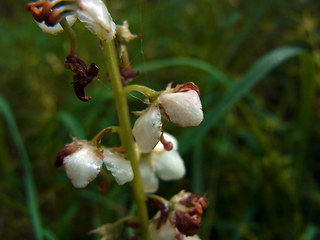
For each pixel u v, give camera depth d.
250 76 0.08
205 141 0.10
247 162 0.10
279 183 0.09
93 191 0.09
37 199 0.10
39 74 0.13
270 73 0.13
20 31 0.14
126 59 0.05
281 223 0.09
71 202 0.10
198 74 0.12
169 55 0.13
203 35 0.13
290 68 0.13
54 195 0.10
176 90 0.05
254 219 0.09
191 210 0.06
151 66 0.10
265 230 0.09
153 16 0.14
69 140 0.10
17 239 0.10
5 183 0.10
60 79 0.12
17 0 0.16
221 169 0.10
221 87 0.12
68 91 0.12
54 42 0.13
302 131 0.09
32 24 0.14
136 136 0.05
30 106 0.12
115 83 0.05
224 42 0.13
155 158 0.06
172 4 0.14
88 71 0.05
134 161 0.05
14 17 0.16
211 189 0.10
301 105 0.09
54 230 0.09
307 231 0.08
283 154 0.10
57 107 0.12
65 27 0.05
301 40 0.13
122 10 0.14
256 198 0.09
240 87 0.08
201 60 0.12
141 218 0.06
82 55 0.11
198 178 0.09
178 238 0.06
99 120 0.11
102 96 0.10
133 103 0.11
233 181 0.10
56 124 0.10
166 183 0.10
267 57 0.09
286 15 0.13
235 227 0.09
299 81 0.12
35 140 0.11
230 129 0.10
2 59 0.13
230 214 0.09
